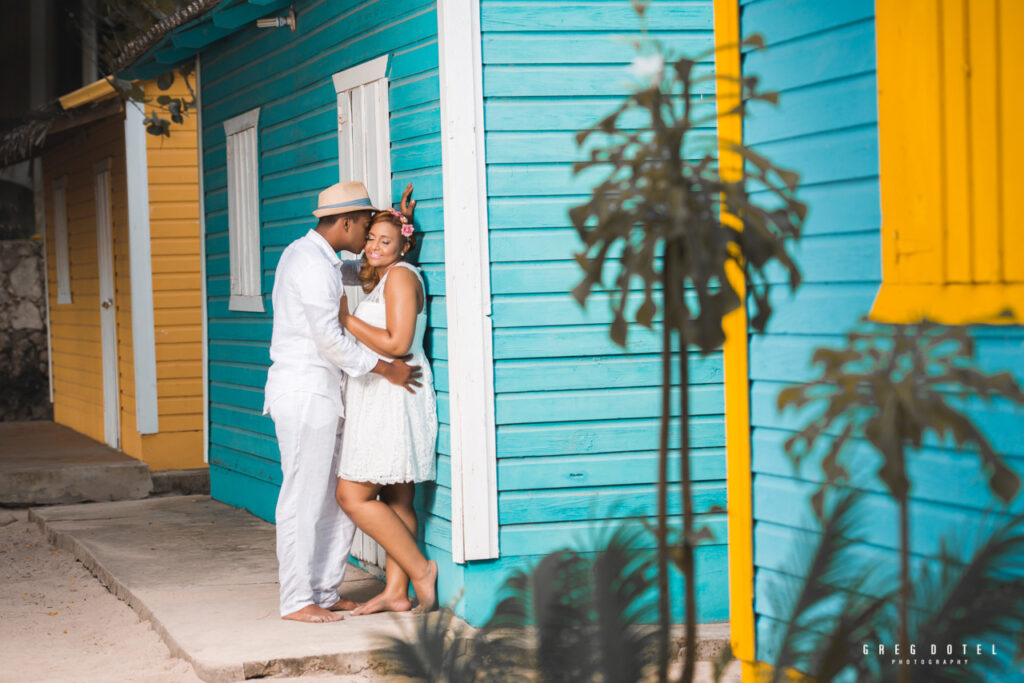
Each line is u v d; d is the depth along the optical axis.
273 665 4.97
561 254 5.45
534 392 5.46
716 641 5.02
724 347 3.90
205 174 9.48
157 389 10.17
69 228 12.80
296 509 5.55
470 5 5.34
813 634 2.14
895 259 3.30
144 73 9.65
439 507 5.66
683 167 2.12
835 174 3.50
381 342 5.38
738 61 3.81
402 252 5.62
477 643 2.12
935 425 2.06
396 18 5.90
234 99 8.66
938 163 3.18
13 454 10.73
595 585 2.09
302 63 7.28
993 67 3.04
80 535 8.01
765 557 3.80
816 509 2.23
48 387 14.71
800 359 3.64
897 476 2.04
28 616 6.31
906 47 3.25
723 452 5.52
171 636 5.39
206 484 10.12
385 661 2.15
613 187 2.10
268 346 8.19
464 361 5.38
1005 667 2.26
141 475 9.92
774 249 2.05
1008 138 3.01
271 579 6.52
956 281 3.14
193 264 10.23
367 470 5.39
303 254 5.43
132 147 10.01
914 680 2.01
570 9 5.41
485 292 5.39
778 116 3.70
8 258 14.60
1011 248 3.01
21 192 17.61
